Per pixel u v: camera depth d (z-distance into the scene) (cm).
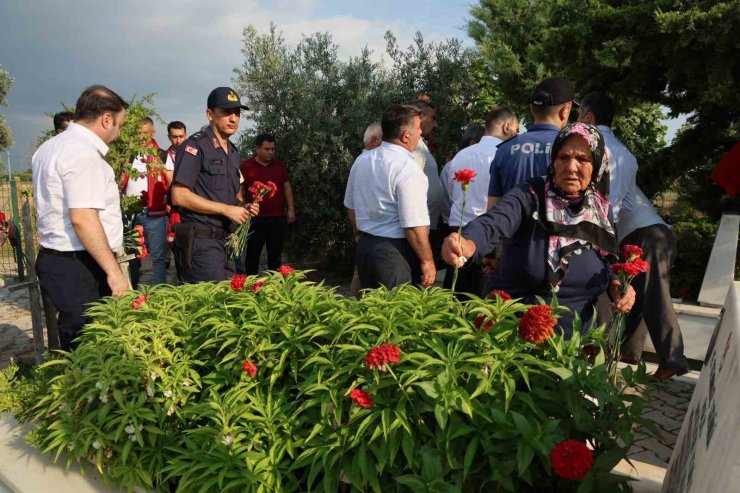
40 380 252
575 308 224
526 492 181
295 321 227
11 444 235
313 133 826
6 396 252
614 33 571
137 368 216
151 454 207
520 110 980
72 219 304
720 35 483
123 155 446
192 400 223
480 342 180
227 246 409
